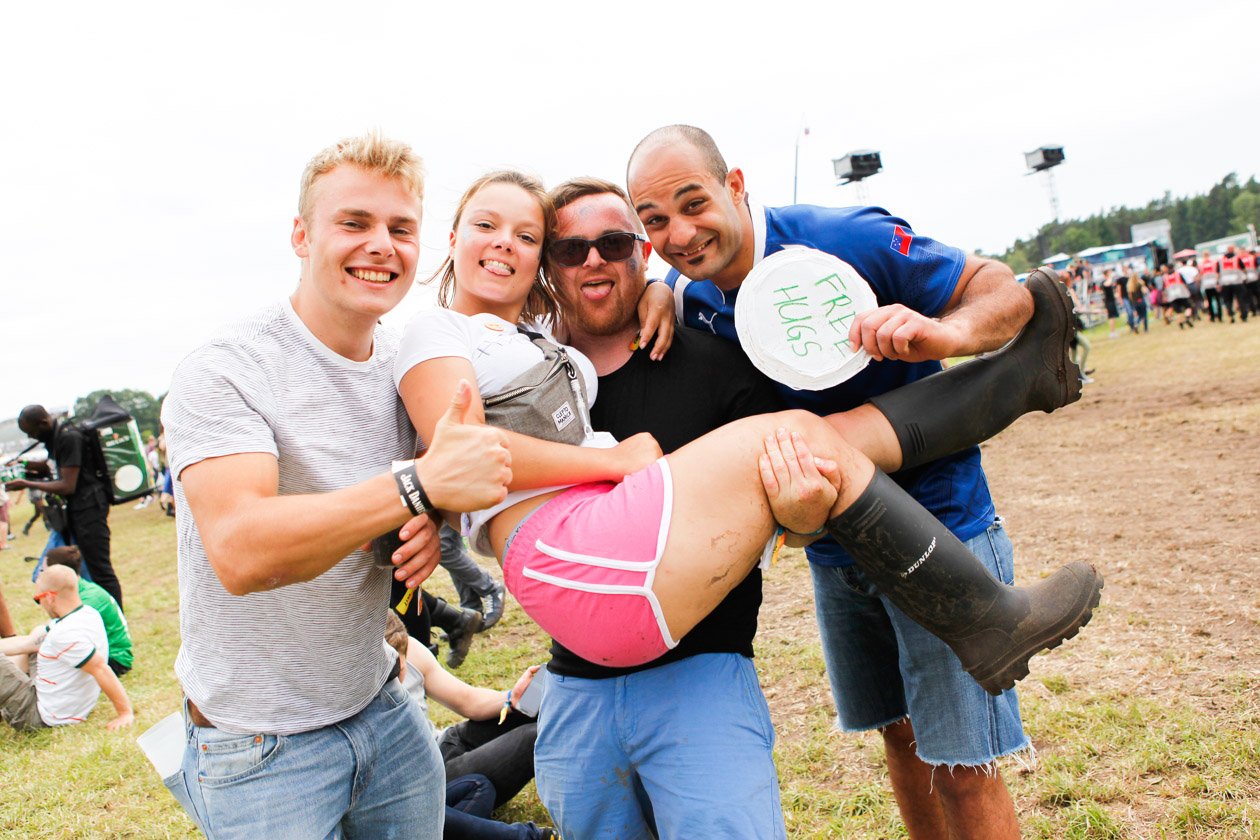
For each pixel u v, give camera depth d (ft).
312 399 6.51
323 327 6.62
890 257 7.79
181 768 6.86
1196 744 10.47
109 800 14.25
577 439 7.13
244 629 6.39
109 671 18.51
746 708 7.04
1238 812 9.13
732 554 6.31
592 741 7.20
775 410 7.93
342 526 5.61
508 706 12.35
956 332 6.76
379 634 7.04
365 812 7.25
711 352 7.94
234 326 6.44
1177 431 31.22
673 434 7.73
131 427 38.29
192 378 6.06
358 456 6.72
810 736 12.85
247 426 6.02
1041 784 10.32
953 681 7.66
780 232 8.00
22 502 107.45
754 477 6.40
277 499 5.75
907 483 7.98
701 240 7.57
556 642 7.55
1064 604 7.05
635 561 6.16
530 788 12.89
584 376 7.51
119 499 37.99
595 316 8.07
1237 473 23.44
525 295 8.06
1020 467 29.96
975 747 7.67
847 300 7.13
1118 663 13.07
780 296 7.24
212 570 6.36
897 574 6.64
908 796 9.19
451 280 8.82
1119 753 10.69
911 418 7.13
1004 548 8.12
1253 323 69.87
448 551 20.06
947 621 6.79
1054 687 12.59
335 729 6.78
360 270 6.36
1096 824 9.37
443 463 5.69
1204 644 13.19
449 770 11.84
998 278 7.59
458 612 18.13
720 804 6.55
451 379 6.54
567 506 6.63
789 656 16.11
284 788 6.48
